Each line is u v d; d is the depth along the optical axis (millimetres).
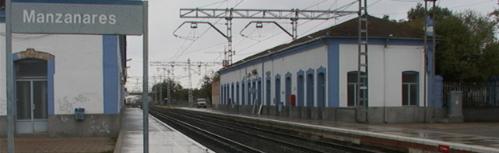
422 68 39719
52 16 7574
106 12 7605
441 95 38875
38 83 24250
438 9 47344
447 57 40125
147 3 7652
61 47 24156
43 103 24297
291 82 47250
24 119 24141
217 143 25016
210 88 118438
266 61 54969
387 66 39250
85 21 7598
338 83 38875
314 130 27109
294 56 46406
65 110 24125
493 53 39875
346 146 22297
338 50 38906
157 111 76938
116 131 24391
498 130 27484
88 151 17297
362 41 38688
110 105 24375
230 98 73938
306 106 43344
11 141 7762
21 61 24125
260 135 29844
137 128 29203
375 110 37406
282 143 24562
